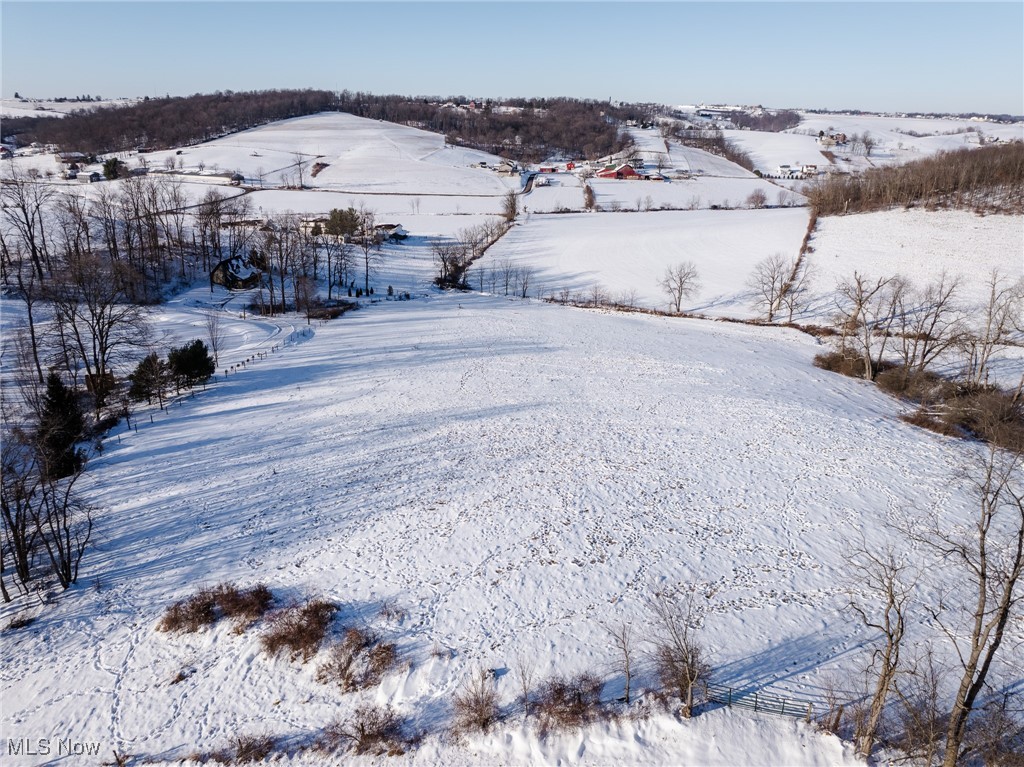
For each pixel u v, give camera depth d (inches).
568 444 1715.1
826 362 2559.1
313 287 3678.6
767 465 1595.7
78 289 2512.3
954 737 743.7
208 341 2657.5
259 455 1684.3
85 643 1075.3
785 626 1069.1
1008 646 1023.6
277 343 2694.4
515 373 2335.1
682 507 1407.5
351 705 949.2
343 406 2015.3
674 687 937.5
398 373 2337.6
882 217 4318.4
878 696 816.3
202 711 950.4
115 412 1953.7
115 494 1501.0
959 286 3157.0
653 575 1192.8
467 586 1173.1
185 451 1711.4
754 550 1264.8
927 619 1085.1
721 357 2568.9
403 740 888.3
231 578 1216.2
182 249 4005.9
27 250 3420.3
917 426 1910.7
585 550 1263.5
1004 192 4330.7
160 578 1224.2
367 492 1493.6
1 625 1117.1
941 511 1401.3
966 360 2541.8
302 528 1365.7
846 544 1284.4
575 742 866.8
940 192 4562.0
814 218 4626.0
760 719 885.2
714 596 1140.5
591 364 2448.3
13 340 2383.1
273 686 987.9
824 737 853.8
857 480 1526.8
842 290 3085.6
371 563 1243.8
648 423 1857.8
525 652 1023.0
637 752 848.9
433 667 998.4
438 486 1508.4
